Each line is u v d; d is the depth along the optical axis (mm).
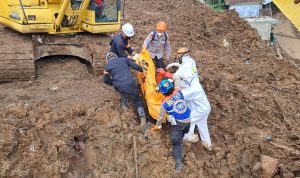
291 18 9492
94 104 8688
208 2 29734
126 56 9336
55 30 10516
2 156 7254
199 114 8055
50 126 7938
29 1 10453
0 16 11391
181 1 24938
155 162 7805
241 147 8547
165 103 7660
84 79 10164
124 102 8617
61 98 8914
